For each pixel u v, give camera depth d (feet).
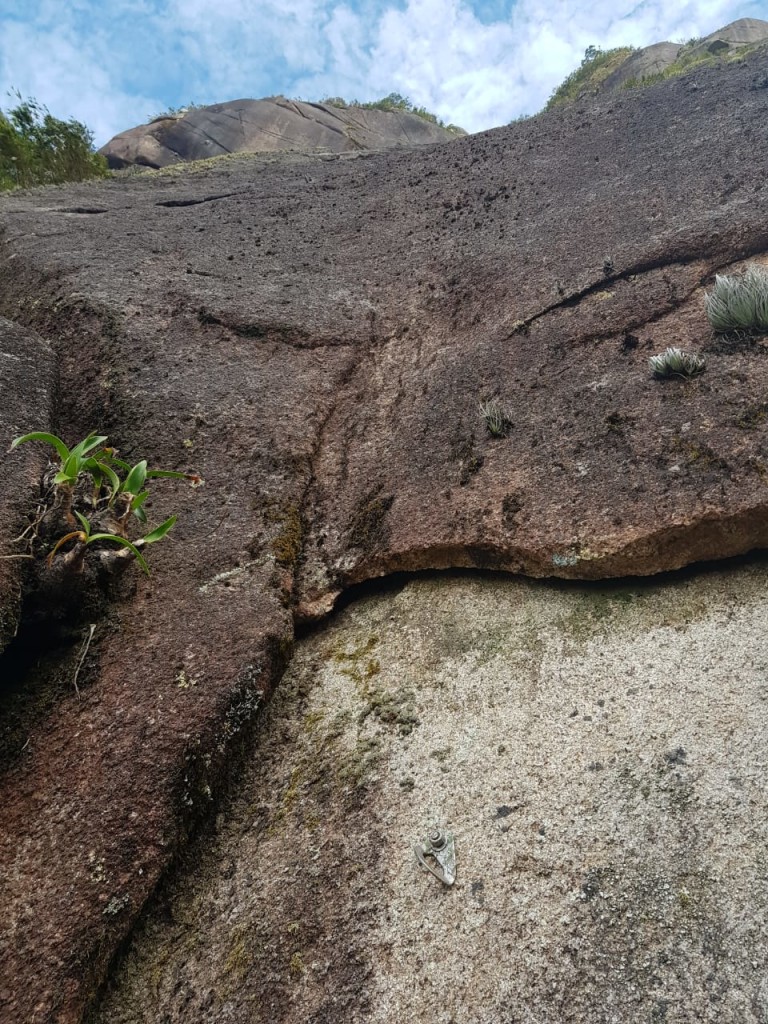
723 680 5.79
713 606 6.49
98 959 4.79
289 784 6.15
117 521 7.21
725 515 6.55
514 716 6.12
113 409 9.26
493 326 10.86
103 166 30.45
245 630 6.77
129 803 5.43
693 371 8.14
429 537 7.73
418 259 13.82
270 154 29.50
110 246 14.42
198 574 7.30
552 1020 4.16
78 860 5.13
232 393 9.84
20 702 6.07
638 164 14.30
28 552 6.43
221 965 4.99
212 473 8.57
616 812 5.13
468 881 5.01
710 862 4.66
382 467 8.98
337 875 5.32
